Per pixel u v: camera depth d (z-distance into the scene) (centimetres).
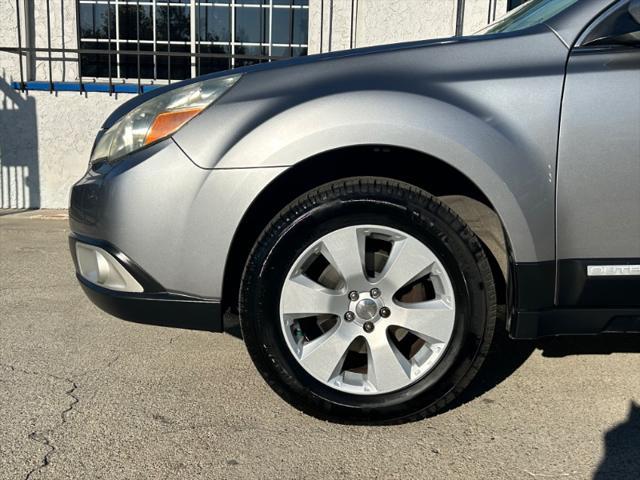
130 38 737
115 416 231
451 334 217
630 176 211
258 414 234
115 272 226
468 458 204
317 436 218
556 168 212
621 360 283
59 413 232
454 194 240
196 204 216
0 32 691
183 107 225
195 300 221
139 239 219
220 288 220
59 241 539
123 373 269
